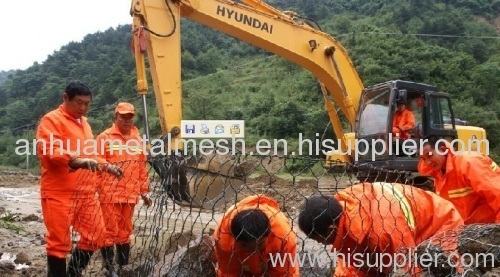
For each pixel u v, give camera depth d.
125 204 5.59
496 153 29.61
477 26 49.22
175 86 9.33
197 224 8.02
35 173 31.72
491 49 44.91
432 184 9.96
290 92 41.22
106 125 42.62
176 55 9.41
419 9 52.03
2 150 46.59
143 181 5.90
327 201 3.68
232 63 60.84
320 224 3.65
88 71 61.69
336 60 11.73
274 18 11.25
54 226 4.77
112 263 5.26
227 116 40.00
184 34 64.19
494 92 35.38
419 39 44.97
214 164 4.80
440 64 38.38
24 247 7.61
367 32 45.03
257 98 42.47
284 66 52.12
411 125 10.77
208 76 52.81
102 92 51.44
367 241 3.74
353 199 3.81
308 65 11.67
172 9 9.50
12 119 54.19
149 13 9.31
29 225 9.99
